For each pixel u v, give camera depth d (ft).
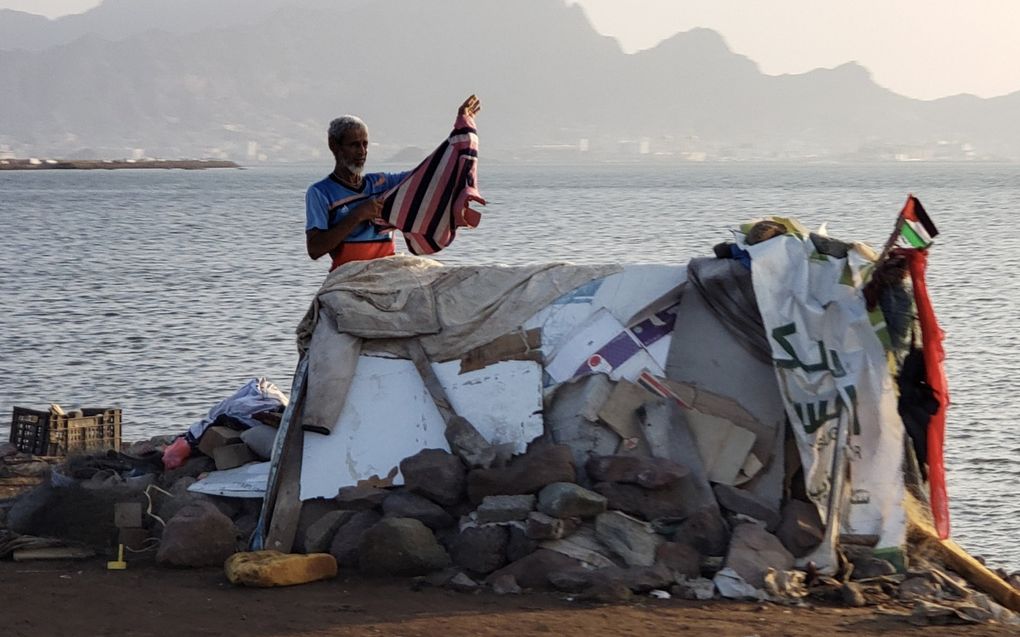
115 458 29.37
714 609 21.89
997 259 129.39
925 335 24.68
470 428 25.41
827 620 21.31
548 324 27.12
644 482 24.21
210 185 500.33
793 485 25.39
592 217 226.99
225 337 76.79
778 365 24.94
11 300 96.22
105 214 248.52
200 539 24.75
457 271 27.78
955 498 43.50
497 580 23.07
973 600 23.20
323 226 26.91
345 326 26.78
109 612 21.49
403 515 24.58
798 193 379.14
